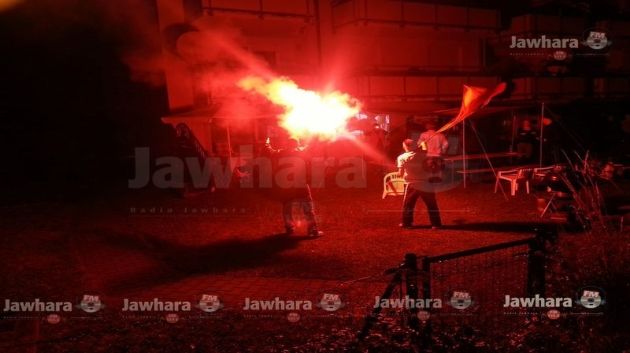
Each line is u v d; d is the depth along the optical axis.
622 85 21.81
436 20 17.77
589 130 18.98
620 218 7.04
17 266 6.86
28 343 4.29
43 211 11.17
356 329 4.30
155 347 4.21
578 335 3.88
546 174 8.72
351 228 8.51
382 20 16.50
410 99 17.84
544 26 20.02
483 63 20.27
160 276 6.41
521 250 6.32
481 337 3.99
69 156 16.89
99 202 12.12
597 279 4.30
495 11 19.30
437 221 8.13
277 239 8.09
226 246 7.85
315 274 6.16
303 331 4.45
